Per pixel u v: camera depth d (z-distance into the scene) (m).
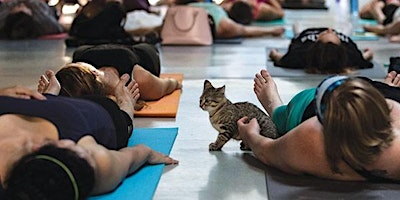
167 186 2.83
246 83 5.06
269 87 3.57
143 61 4.44
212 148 3.33
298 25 8.34
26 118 2.50
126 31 7.42
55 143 2.26
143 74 4.19
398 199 2.62
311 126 2.75
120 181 2.72
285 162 2.87
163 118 3.96
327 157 2.72
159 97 4.33
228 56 6.48
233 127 3.28
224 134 3.30
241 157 3.22
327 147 2.67
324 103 2.64
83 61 4.12
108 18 7.05
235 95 4.63
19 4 7.91
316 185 2.79
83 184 2.21
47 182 2.13
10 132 2.36
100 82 3.45
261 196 2.72
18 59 6.34
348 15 10.73
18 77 5.40
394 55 6.42
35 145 2.25
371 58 5.79
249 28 7.94
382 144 2.60
